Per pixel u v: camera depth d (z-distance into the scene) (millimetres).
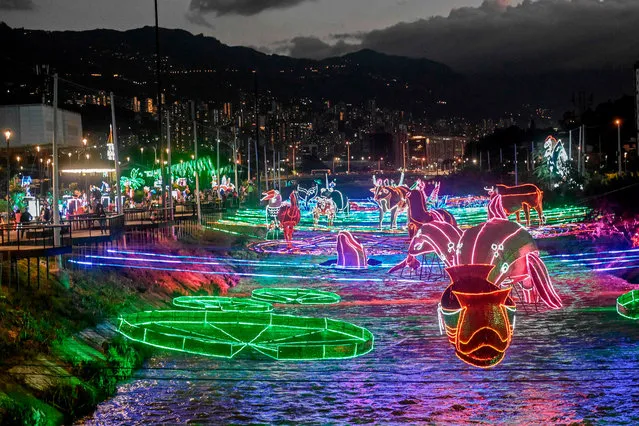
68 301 32844
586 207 86375
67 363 27547
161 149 68438
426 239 30031
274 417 25344
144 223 58938
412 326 39000
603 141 184750
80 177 78562
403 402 26688
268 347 32281
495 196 74688
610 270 57906
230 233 80000
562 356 32500
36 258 34906
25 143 66875
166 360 31297
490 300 24797
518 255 28109
